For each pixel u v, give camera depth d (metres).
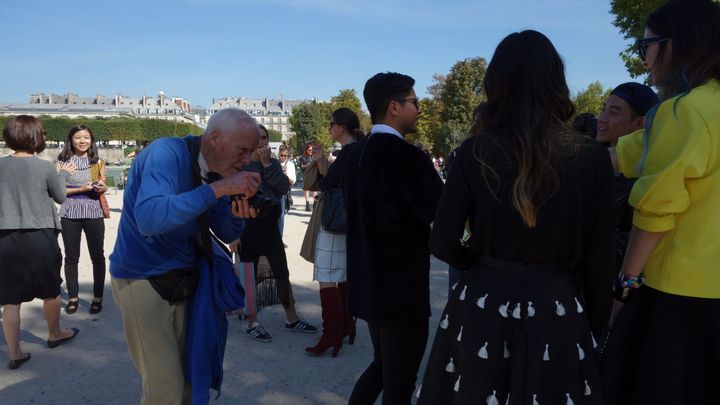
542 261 1.65
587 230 1.62
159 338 2.34
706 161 1.61
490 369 1.65
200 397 2.30
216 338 2.41
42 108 120.69
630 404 1.85
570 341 1.62
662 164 1.67
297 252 8.41
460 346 1.72
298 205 17.05
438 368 1.79
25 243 3.90
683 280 1.71
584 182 1.57
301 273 6.90
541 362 1.61
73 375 3.73
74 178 5.07
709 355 1.71
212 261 2.43
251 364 3.92
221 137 2.23
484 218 1.65
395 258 2.34
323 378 3.68
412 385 2.49
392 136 2.40
